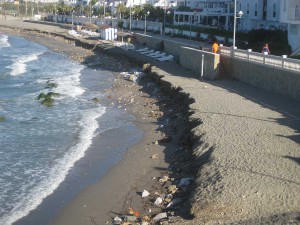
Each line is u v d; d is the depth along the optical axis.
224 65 33.47
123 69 47.16
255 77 29.53
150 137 22.70
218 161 15.12
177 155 19.25
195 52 37.41
